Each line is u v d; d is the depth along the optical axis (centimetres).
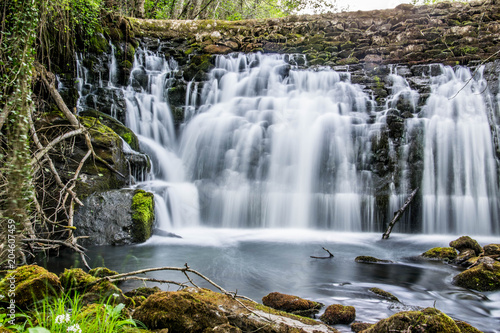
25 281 294
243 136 1038
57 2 894
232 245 721
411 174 916
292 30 1437
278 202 920
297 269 566
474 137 927
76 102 1035
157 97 1237
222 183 966
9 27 621
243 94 1243
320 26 1418
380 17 1391
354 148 971
